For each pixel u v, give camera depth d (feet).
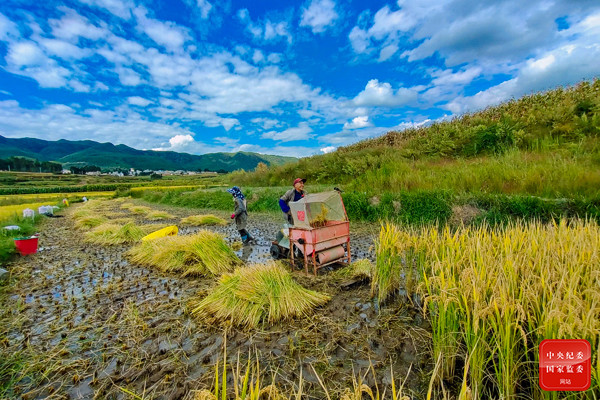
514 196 25.73
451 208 28.66
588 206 21.77
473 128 50.29
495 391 8.54
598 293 7.30
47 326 13.87
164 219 55.26
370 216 36.22
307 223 18.53
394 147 60.29
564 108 44.21
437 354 9.31
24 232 40.19
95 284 19.65
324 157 75.00
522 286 8.43
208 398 6.54
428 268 13.53
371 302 14.79
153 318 14.23
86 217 48.67
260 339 11.92
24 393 9.47
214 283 18.12
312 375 9.66
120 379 9.95
